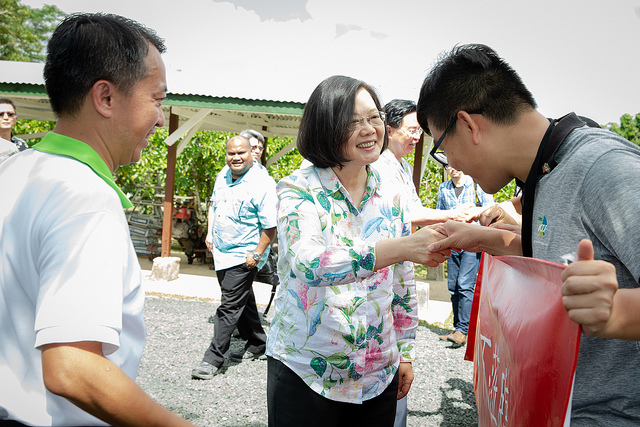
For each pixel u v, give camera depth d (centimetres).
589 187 113
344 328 173
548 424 102
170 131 873
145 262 1035
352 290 177
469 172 145
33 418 105
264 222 432
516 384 121
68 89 113
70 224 98
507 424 128
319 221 176
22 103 951
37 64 737
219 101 722
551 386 100
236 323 437
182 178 1162
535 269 111
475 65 135
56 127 119
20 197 104
